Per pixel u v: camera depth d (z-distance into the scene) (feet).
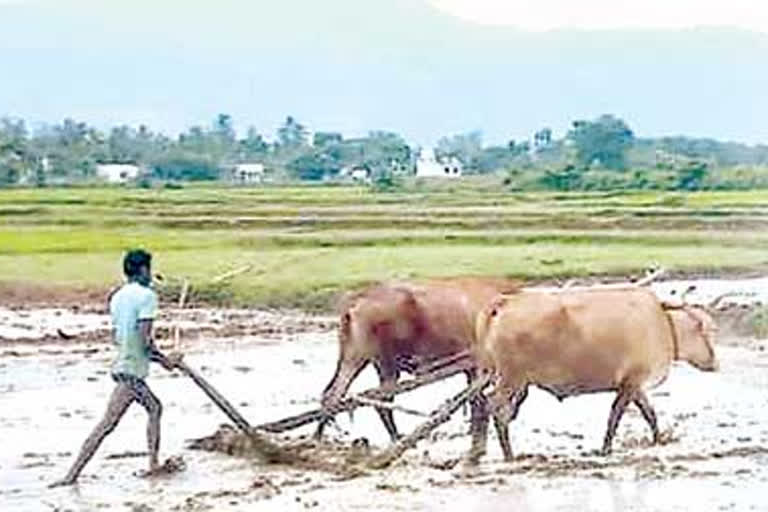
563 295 67.05
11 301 157.58
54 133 574.15
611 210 280.51
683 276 170.71
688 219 249.55
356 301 71.00
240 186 476.54
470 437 72.59
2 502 60.13
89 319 143.02
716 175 413.39
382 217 263.29
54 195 358.02
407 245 209.05
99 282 164.76
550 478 62.13
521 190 420.36
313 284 156.04
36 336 127.95
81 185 451.53
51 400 90.33
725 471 63.52
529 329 65.72
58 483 63.36
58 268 176.04
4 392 93.91
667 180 409.08
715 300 129.08
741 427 77.25
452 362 70.74
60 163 504.84
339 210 293.64
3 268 174.19
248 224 249.75
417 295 70.49
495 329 66.13
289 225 248.32
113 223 251.39
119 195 363.35
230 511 57.26
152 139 605.31
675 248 199.21
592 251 194.18
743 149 590.96
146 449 71.87
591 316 66.54
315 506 57.72
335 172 596.70
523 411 82.99
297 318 144.05
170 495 60.95
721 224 242.58
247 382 98.84
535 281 165.68
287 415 83.20
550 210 285.64
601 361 66.69
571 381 66.74
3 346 120.98
